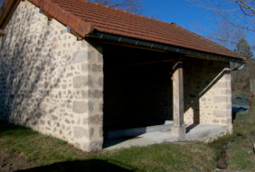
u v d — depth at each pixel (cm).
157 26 864
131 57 813
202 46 806
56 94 604
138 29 642
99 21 552
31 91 709
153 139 645
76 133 534
